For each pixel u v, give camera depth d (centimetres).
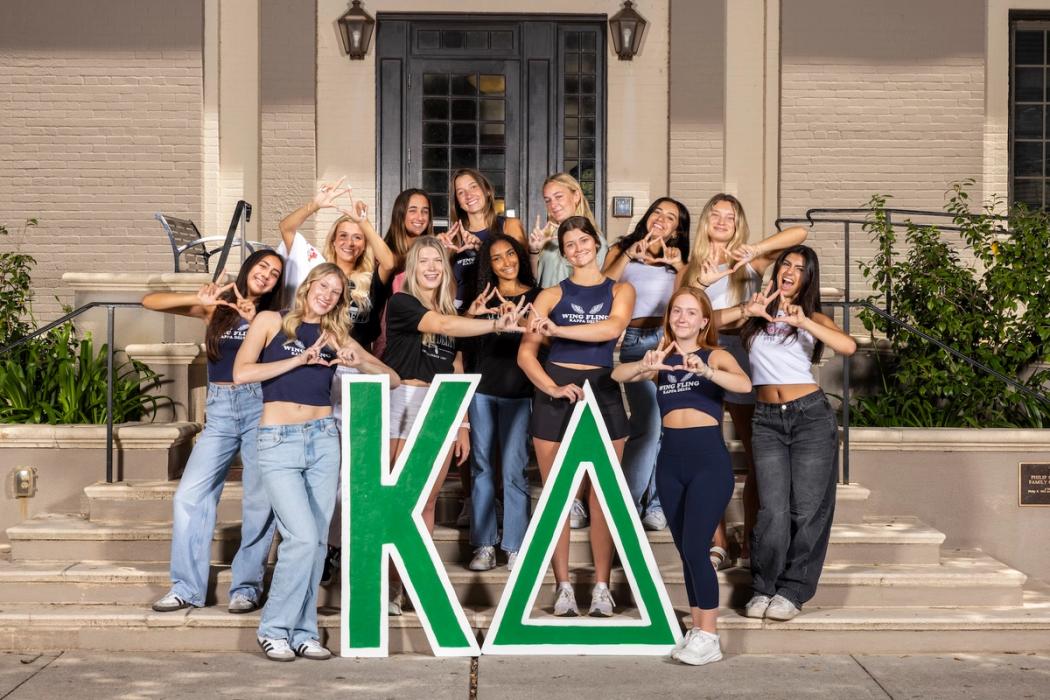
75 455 693
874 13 1052
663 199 652
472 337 633
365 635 555
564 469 559
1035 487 707
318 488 553
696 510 549
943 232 1052
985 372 785
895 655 577
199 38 1049
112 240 1052
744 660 565
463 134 1084
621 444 583
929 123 1053
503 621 559
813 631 578
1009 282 804
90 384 741
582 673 540
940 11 1053
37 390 757
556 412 579
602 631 561
